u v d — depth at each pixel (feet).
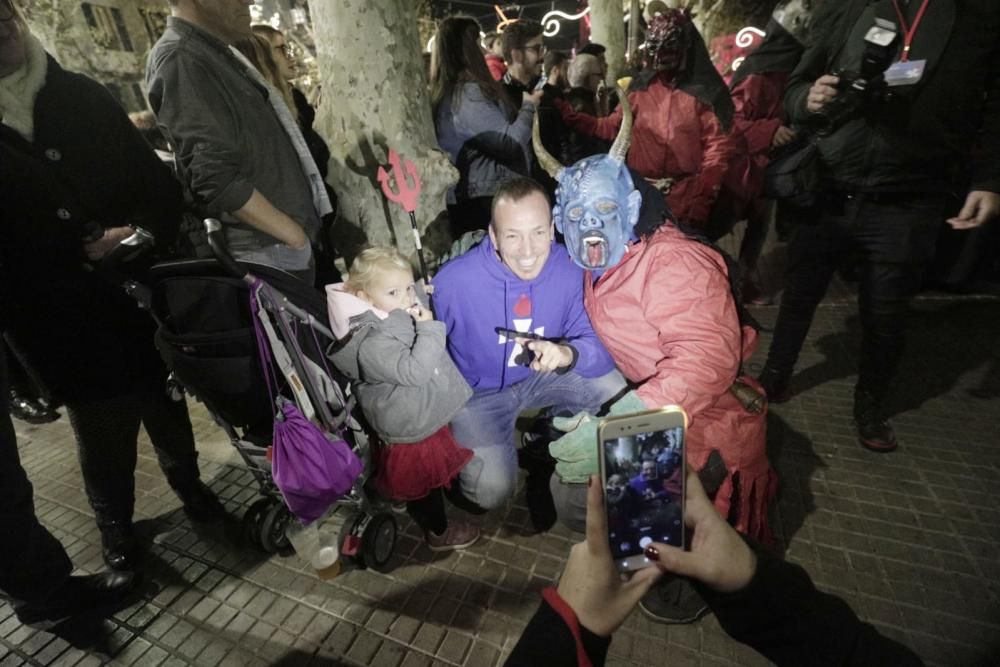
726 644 5.38
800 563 6.21
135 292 4.94
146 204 6.00
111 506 6.49
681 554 2.50
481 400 6.47
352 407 5.77
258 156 5.87
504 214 5.02
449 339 6.31
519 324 5.97
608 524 2.95
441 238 8.54
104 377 5.90
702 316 4.60
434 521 6.51
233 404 5.24
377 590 6.35
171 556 7.08
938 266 11.98
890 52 6.07
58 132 5.15
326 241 8.65
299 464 5.06
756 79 9.24
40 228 5.19
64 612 6.03
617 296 5.14
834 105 6.48
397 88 7.66
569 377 6.31
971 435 7.95
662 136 9.11
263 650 5.81
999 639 5.25
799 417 8.71
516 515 7.29
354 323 5.32
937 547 6.24
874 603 5.68
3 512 4.89
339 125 7.91
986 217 6.19
